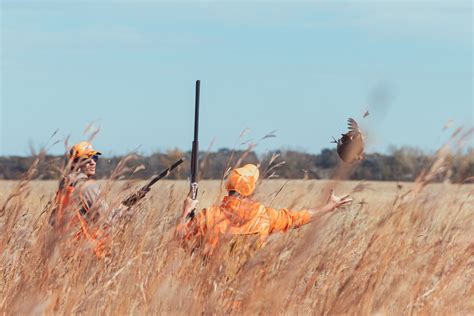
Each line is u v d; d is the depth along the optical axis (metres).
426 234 9.41
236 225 9.66
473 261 9.67
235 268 9.04
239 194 9.94
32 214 10.27
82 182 10.02
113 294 8.91
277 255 8.52
